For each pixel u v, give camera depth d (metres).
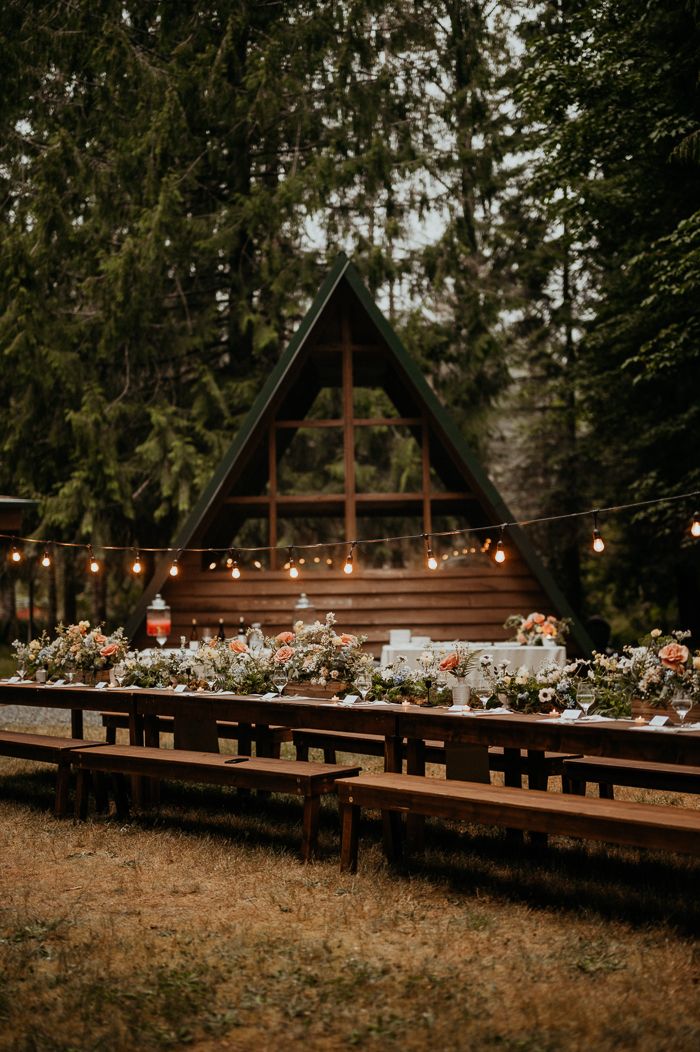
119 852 6.41
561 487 22.31
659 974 4.23
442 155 22.70
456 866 5.87
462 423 21.67
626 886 5.45
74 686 8.48
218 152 21.30
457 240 21.62
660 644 5.93
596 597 27.20
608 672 6.07
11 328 18.86
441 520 23.09
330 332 15.55
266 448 15.73
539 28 22.48
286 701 6.95
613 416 19.25
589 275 22.45
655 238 16.89
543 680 6.16
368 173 20.83
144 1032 3.77
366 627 14.26
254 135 21.30
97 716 13.79
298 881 5.63
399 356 14.24
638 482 17.34
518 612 14.13
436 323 21.70
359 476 21.28
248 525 22.19
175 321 21.22
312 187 20.00
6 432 19.55
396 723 6.34
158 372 20.73
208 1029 3.80
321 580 14.38
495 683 6.35
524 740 5.78
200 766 6.52
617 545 22.50
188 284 21.64
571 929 4.82
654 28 15.65
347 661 7.09
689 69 15.28
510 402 23.28
